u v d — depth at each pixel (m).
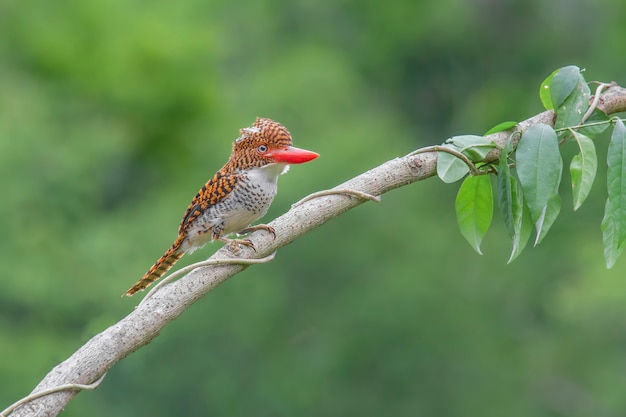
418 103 30.23
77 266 17.69
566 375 19.67
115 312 17.33
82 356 3.79
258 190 4.99
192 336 17.34
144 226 18.73
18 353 16.27
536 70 29.81
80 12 23.30
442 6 30.05
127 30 23.27
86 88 22.80
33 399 3.71
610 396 19.39
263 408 17.66
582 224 21.53
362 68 30.19
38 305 17.16
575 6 29.98
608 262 4.27
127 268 17.88
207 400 17.12
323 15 30.14
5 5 23.22
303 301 18.48
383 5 30.00
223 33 27.81
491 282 19.97
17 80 22.05
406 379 18.25
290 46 28.86
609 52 26.58
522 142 4.20
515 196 4.30
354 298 18.45
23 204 18.22
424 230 19.94
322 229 19.08
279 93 23.72
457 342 18.64
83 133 20.53
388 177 4.25
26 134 19.08
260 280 18.09
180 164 22.61
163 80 22.80
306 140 22.17
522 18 30.44
